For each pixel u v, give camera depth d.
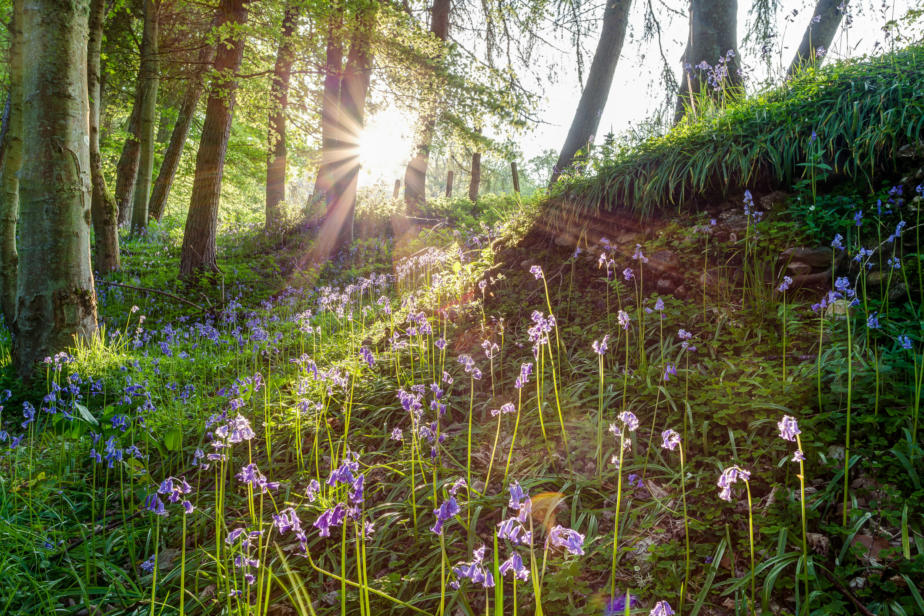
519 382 2.92
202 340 8.44
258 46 14.43
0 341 7.68
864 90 4.93
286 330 8.18
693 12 8.61
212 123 11.83
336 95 14.77
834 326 3.78
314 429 4.53
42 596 3.11
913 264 3.95
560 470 3.39
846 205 4.59
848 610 2.20
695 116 6.51
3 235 8.42
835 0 8.80
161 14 19.20
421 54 12.57
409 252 11.94
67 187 6.69
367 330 6.86
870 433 2.87
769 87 6.20
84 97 6.91
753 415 3.28
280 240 16.11
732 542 2.61
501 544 2.89
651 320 4.60
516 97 13.34
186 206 29.86
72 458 4.65
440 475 3.54
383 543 3.13
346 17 11.38
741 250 4.87
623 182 6.08
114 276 12.11
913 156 4.44
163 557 3.42
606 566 2.61
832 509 2.62
